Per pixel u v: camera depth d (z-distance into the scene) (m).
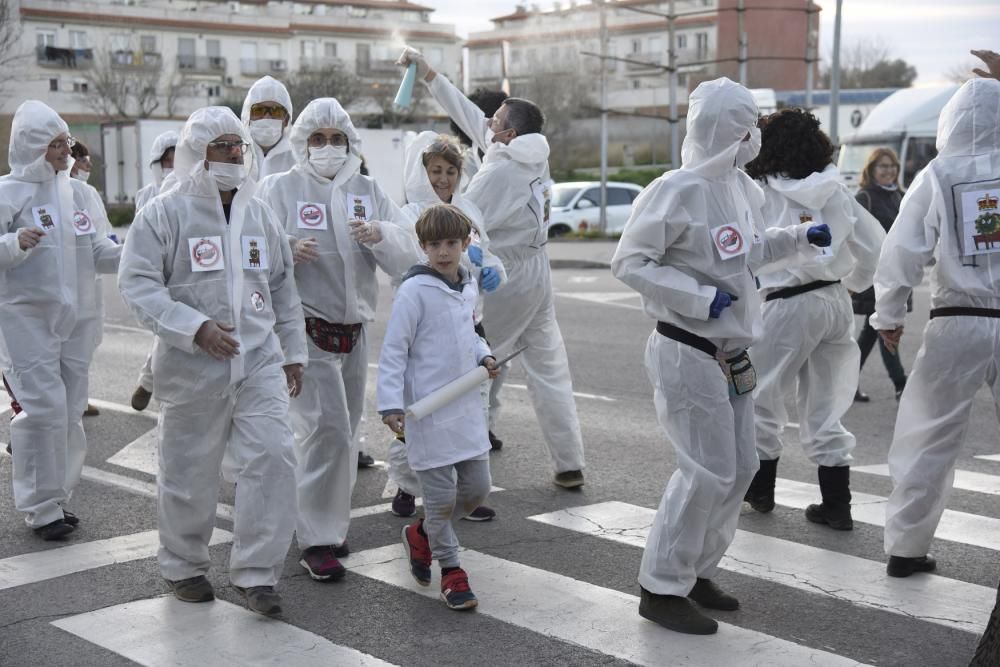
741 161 4.62
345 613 4.75
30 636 4.47
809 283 5.90
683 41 59.38
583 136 49.41
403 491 6.14
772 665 4.22
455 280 4.94
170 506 4.77
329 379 5.32
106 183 34.06
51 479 5.77
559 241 27.12
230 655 4.30
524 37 48.91
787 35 51.28
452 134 7.24
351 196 5.40
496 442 7.71
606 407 9.12
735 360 4.59
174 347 4.63
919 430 5.09
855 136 25.14
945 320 4.99
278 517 4.68
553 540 5.73
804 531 5.88
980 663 3.90
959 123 4.96
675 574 4.58
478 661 4.25
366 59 72.44
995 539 5.72
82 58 59.38
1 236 5.64
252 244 4.78
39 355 5.79
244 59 71.12
